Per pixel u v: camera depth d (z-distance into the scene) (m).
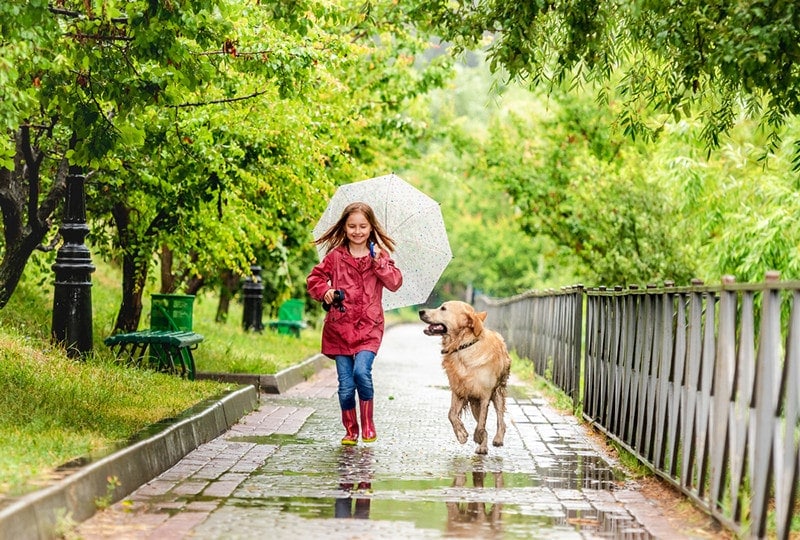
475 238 72.69
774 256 20.17
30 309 18.50
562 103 35.09
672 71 12.19
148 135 14.90
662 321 10.68
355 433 12.81
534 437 14.09
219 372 19.55
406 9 16.78
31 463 8.27
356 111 24.03
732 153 23.36
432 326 12.52
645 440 11.18
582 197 31.09
